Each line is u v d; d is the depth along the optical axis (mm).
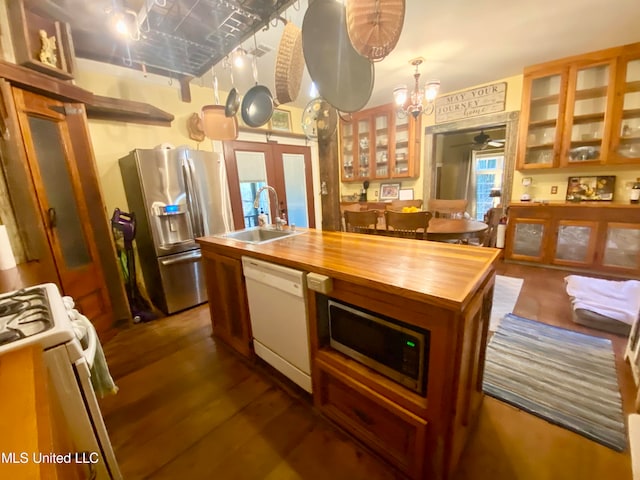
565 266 3346
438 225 2889
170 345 2209
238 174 3822
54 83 1856
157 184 2572
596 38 2596
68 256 2020
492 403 1499
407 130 4418
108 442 963
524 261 3625
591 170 3344
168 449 1322
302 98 3971
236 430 1413
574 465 1167
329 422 1430
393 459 1176
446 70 3250
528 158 3582
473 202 6113
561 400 1489
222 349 2133
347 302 1239
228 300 2004
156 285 2775
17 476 415
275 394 1646
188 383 1767
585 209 3123
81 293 2086
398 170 4645
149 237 2643
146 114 2783
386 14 1054
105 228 2330
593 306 2178
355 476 1168
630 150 2994
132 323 2531
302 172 4605
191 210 2795
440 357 945
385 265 1239
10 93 1644
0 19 1641
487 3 2031
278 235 2371
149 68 2746
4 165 1739
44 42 1808
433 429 1016
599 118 3094
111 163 2748
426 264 1235
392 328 1108
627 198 3188
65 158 2029
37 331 840
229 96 2186
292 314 1477
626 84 2822
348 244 1707
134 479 1192
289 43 1610
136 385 1761
